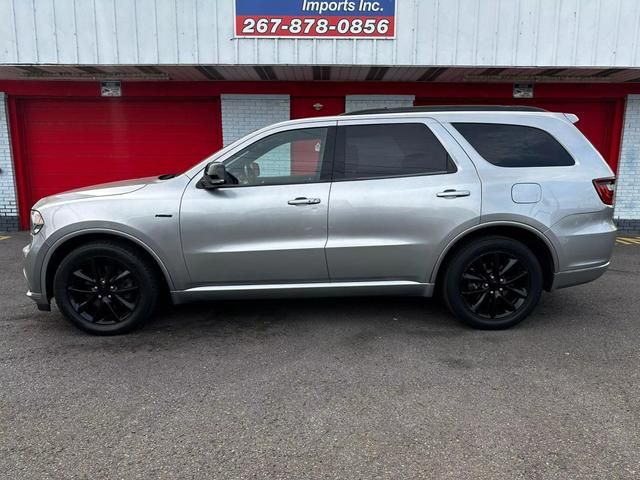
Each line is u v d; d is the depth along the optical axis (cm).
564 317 480
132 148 936
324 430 292
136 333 441
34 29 734
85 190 452
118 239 425
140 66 761
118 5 730
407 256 429
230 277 428
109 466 260
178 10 733
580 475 251
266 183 427
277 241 423
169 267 421
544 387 341
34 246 420
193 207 416
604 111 934
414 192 423
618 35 740
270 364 379
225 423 300
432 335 435
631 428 293
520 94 910
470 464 261
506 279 440
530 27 739
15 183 927
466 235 430
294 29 740
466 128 438
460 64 747
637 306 513
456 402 322
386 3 734
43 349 407
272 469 257
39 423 300
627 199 945
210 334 439
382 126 436
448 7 735
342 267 429
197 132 932
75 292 429
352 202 420
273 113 916
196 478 251
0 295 552
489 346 410
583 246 434
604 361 382
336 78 883
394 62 749
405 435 287
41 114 919
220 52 745
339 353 398
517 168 432
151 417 306
